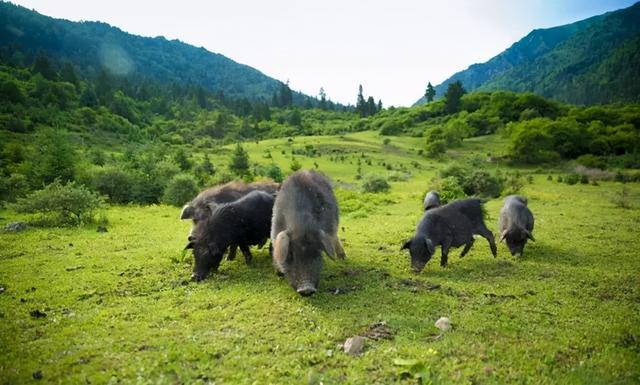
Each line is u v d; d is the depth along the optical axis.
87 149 56.91
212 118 178.00
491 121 131.75
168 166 30.42
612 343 6.40
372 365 5.68
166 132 151.38
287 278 8.34
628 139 85.38
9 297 8.52
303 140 125.56
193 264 10.80
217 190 12.09
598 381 5.34
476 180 30.36
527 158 80.50
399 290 8.74
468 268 10.45
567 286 9.02
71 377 5.52
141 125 150.75
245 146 114.88
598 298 8.40
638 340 6.55
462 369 5.58
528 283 9.20
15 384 5.39
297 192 8.75
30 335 6.79
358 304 7.91
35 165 28.92
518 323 7.12
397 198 27.41
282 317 7.32
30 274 10.06
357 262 10.85
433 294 8.48
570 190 35.66
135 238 14.33
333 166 78.38
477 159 48.81
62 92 130.62
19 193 25.48
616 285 9.12
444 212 10.84
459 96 164.38
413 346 6.20
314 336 6.55
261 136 162.25
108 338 6.61
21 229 15.84
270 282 9.27
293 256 8.09
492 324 7.02
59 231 15.59
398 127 144.88
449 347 6.16
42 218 17.42
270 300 8.12
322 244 7.96
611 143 85.75
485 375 5.44
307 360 5.84
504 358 5.86
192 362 5.87
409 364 5.53
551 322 7.18
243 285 9.11
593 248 12.48
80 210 17.31
